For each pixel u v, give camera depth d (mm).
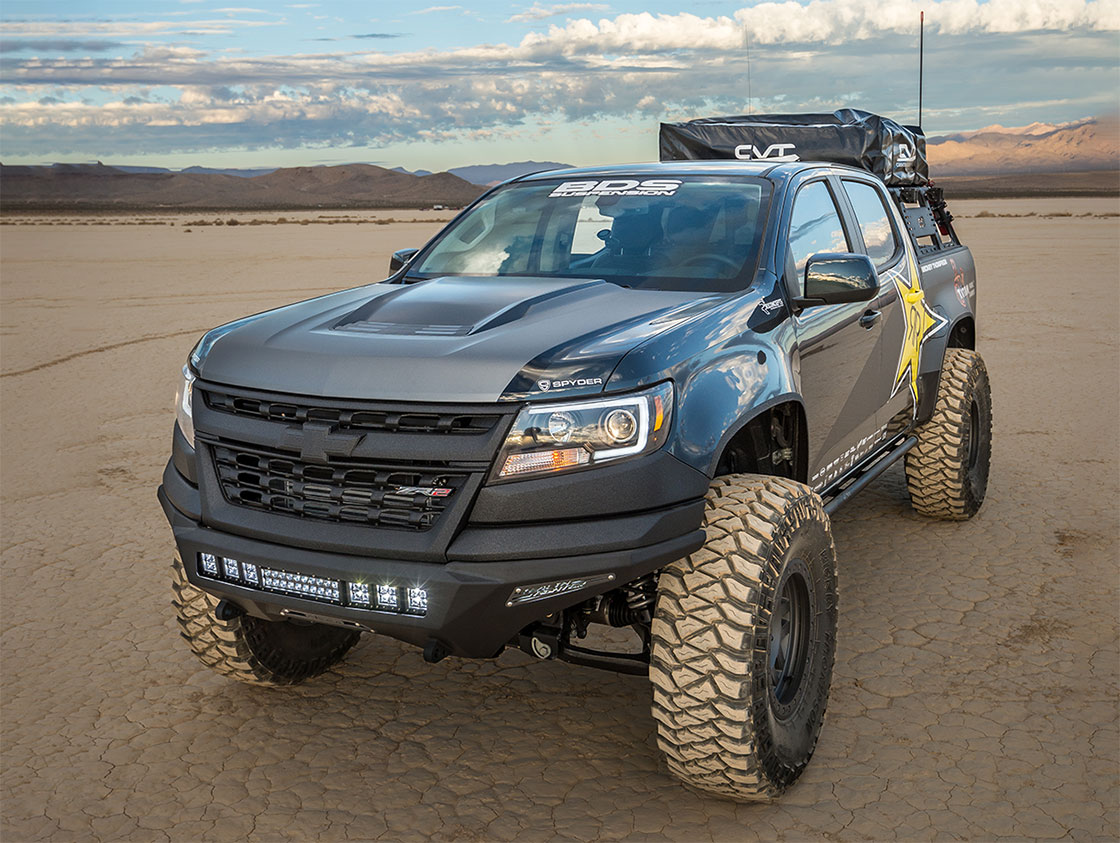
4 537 6242
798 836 3156
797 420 3834
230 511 3240
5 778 3594
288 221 111875
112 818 3344
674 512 3008
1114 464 7383
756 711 3094
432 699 4152
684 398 3107
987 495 6680
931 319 5590
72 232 74750
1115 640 4504
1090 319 15469
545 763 3635
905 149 6473
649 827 3227
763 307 3715
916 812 3266
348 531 3025
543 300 3555
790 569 3289
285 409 3143
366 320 3479
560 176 4809
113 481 7477
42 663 4539
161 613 5102
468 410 2930
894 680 4176
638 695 4156
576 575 2883
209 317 18094
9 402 10547
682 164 4727
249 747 3789
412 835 3209
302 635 4195
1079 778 3434
